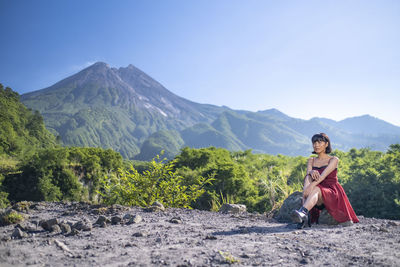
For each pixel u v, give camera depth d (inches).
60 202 207.3
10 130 2763.3
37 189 1545.3
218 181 967.0
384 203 791.7
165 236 106.2
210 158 1485.0
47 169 1628.9
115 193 222.1
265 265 71.1
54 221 116.8
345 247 90.7
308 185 141.7
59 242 92.0
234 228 129.7
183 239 101.0
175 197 234.5
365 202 823.1
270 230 125.1
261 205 773.3
